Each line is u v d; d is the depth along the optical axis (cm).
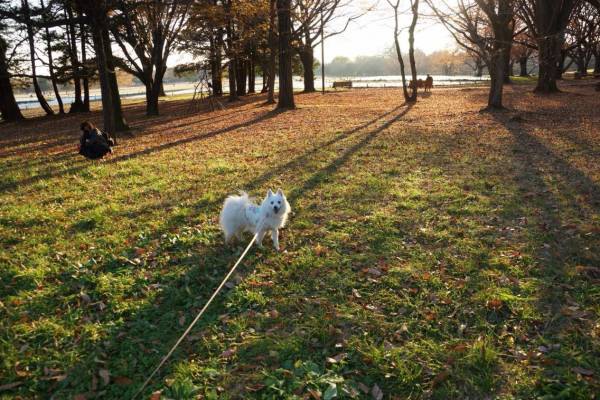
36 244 637
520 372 356
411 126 1648
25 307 467
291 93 2627
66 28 2908
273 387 345
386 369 363
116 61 2562
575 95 2694
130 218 741
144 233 669
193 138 1608
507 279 496
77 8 1695
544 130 1420
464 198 773
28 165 1199
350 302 465
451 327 420
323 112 2328
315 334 414
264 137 1547
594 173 890
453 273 520
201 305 473
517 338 400
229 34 3078
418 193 806
